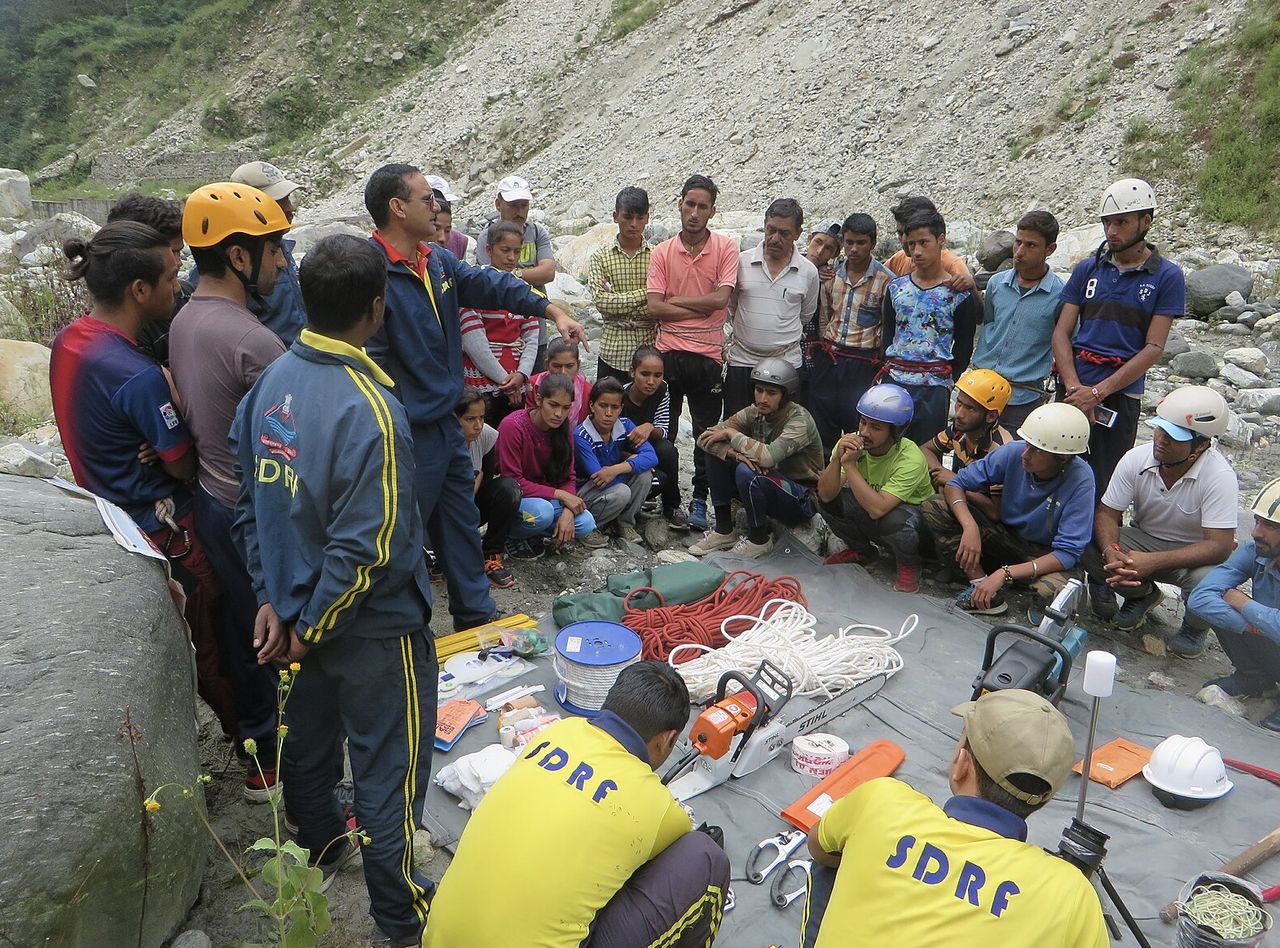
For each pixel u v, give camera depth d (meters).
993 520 4.95
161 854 2.58
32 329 8.66
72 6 46.78
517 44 32.62
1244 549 4.24
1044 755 2.06
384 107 35.03
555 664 4.04
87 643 2.52
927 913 1.97
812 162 19.05
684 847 2.52
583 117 27.80
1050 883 1.97
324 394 2.58
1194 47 14.95
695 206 5.74
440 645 4.36
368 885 2.85
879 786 2.21
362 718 2.77
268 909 2.46
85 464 3.21
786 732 3.76
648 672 2.64
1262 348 9.37
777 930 2.99
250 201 3.05
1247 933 2.72
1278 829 3.28
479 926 2.29
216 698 3.49
